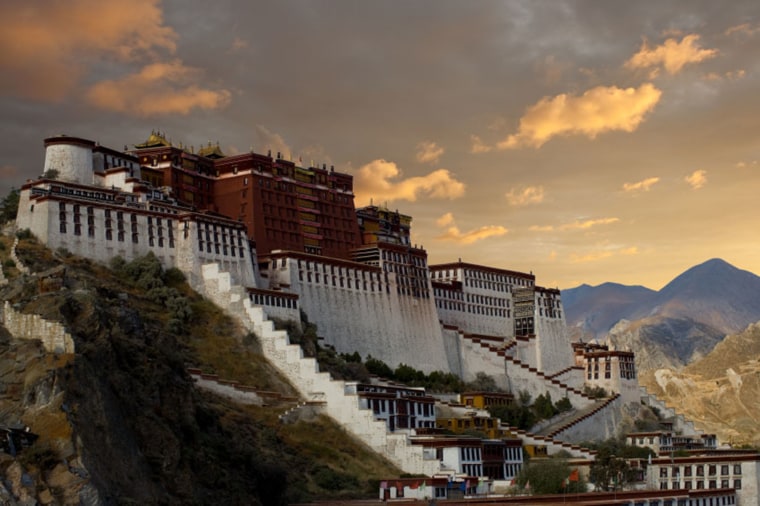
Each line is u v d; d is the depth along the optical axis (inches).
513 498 7795.3
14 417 5295.3
